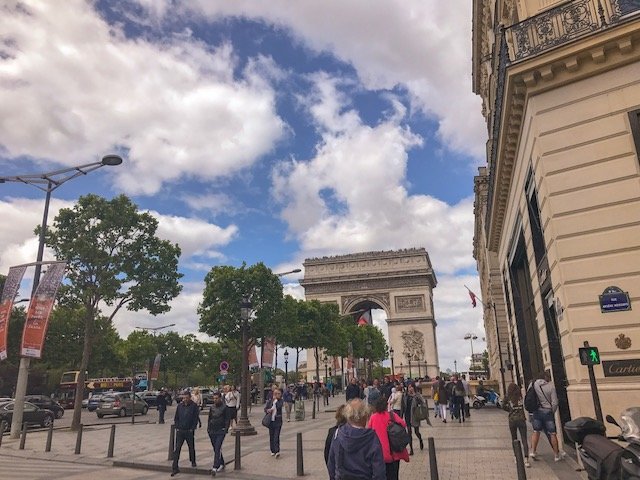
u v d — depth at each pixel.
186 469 13.08
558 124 11.19
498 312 36.28
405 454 7.76
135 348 77.75
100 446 19.00
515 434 12.73
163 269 28.47
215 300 44.88
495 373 48.22
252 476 11.98
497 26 16.52
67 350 54.62
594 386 8.82
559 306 11.05
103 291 26.50
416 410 14.66
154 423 31.03
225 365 36.19
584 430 6.95
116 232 27.53
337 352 69.81
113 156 22.64
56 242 26.72
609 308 9.87
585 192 10.58
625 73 10.52
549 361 13.53
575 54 10.88
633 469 5.57
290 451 15.92
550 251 11.34
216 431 12.67
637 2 10.48
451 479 10.45
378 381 20.27
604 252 10.16
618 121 10.45
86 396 62.28
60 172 22.73
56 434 24.25
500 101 13.59
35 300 22.39
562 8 11.44
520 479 7.90
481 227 41.31
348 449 5.30
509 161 15.69
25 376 22.80
